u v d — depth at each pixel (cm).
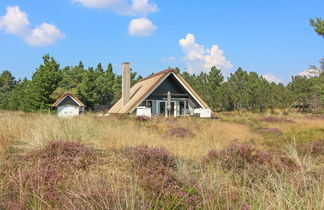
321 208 329
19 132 769
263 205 341
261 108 4191
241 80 5591
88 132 791
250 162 616
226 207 343
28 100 4141
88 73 4753
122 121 1581
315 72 1712
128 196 351
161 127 1482
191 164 597
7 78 8144
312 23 1664
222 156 623
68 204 339
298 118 2655
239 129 1560
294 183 440
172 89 2625
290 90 4409
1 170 440
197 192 389
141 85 2805
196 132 1341
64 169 476
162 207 332
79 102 3353
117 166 533
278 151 844
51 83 4122
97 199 339
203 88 5297
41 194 362
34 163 495
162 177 442
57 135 662
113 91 5481
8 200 352
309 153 805
